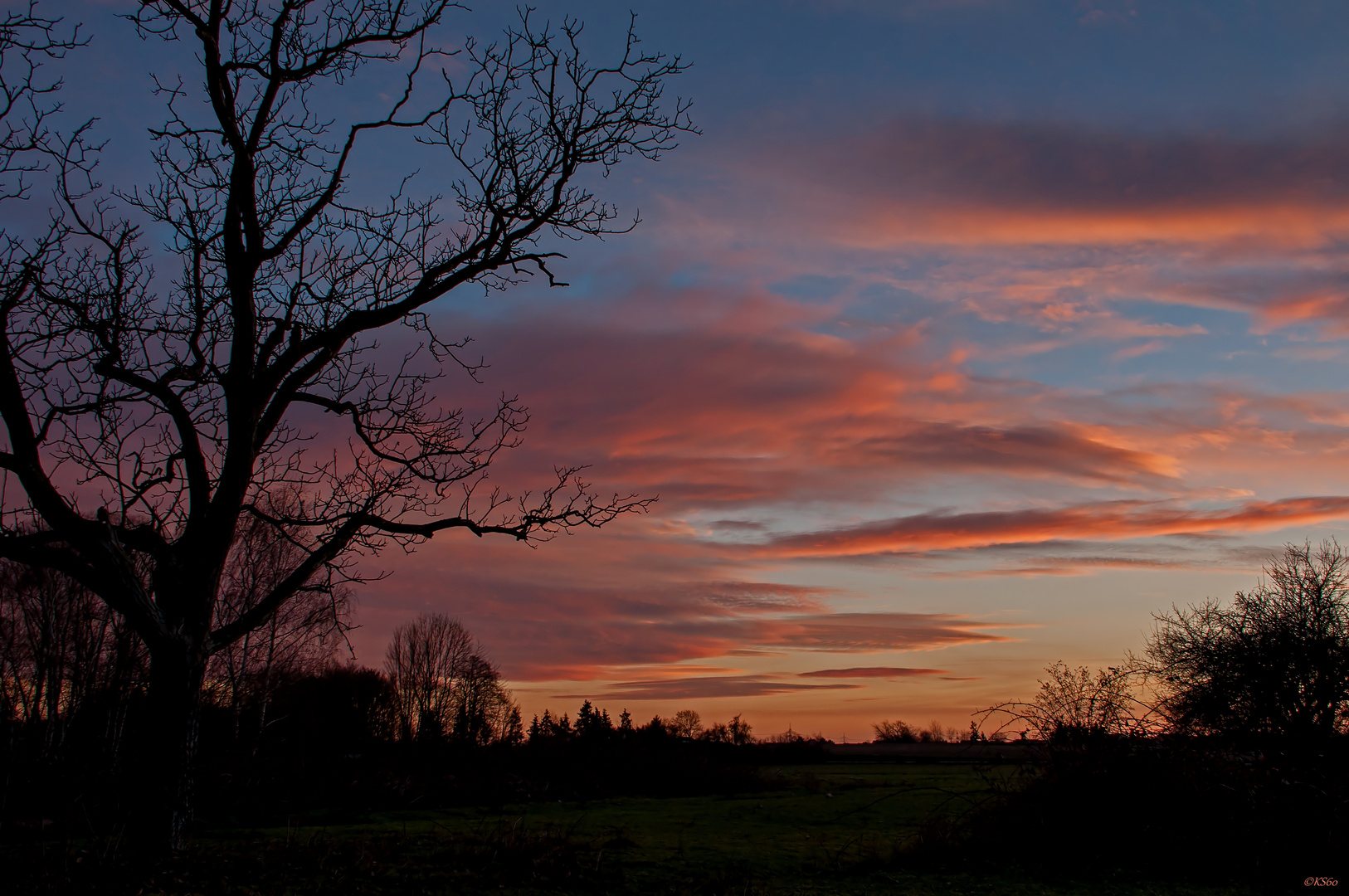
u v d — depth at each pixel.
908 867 11.16
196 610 10.36
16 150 10.92
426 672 53.34
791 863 11.48
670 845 12.90
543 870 10.06
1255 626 27.42
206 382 11.36
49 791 15.37
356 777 21.44
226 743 24.47
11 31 10.55
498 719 53.41
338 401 12.51
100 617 21.84
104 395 11.21
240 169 11.53
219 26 11.72
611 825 16.28
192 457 11.09
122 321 11.04
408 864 10.15
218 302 11.77
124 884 8.15
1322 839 10.73
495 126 13.05
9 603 22.42
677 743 31.25
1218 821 11.17
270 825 16.45
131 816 9.70
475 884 9.39
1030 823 11.66
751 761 37.91
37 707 19.67
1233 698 25.14
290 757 22.92
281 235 11.99
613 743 29.81
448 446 13.03
